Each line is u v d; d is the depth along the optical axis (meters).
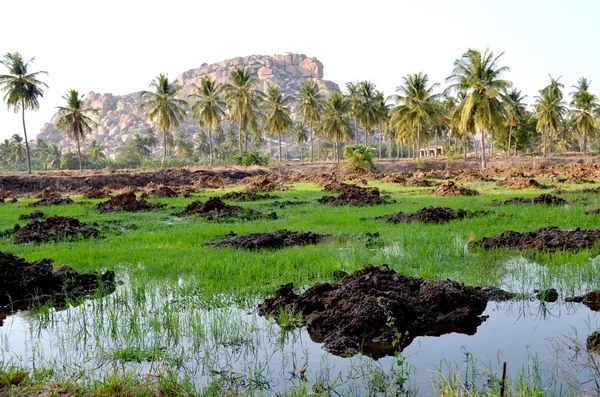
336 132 62.84
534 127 68.88
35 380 4.93
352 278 7.68
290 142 181.75
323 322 6.53
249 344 6.07
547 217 15.34
